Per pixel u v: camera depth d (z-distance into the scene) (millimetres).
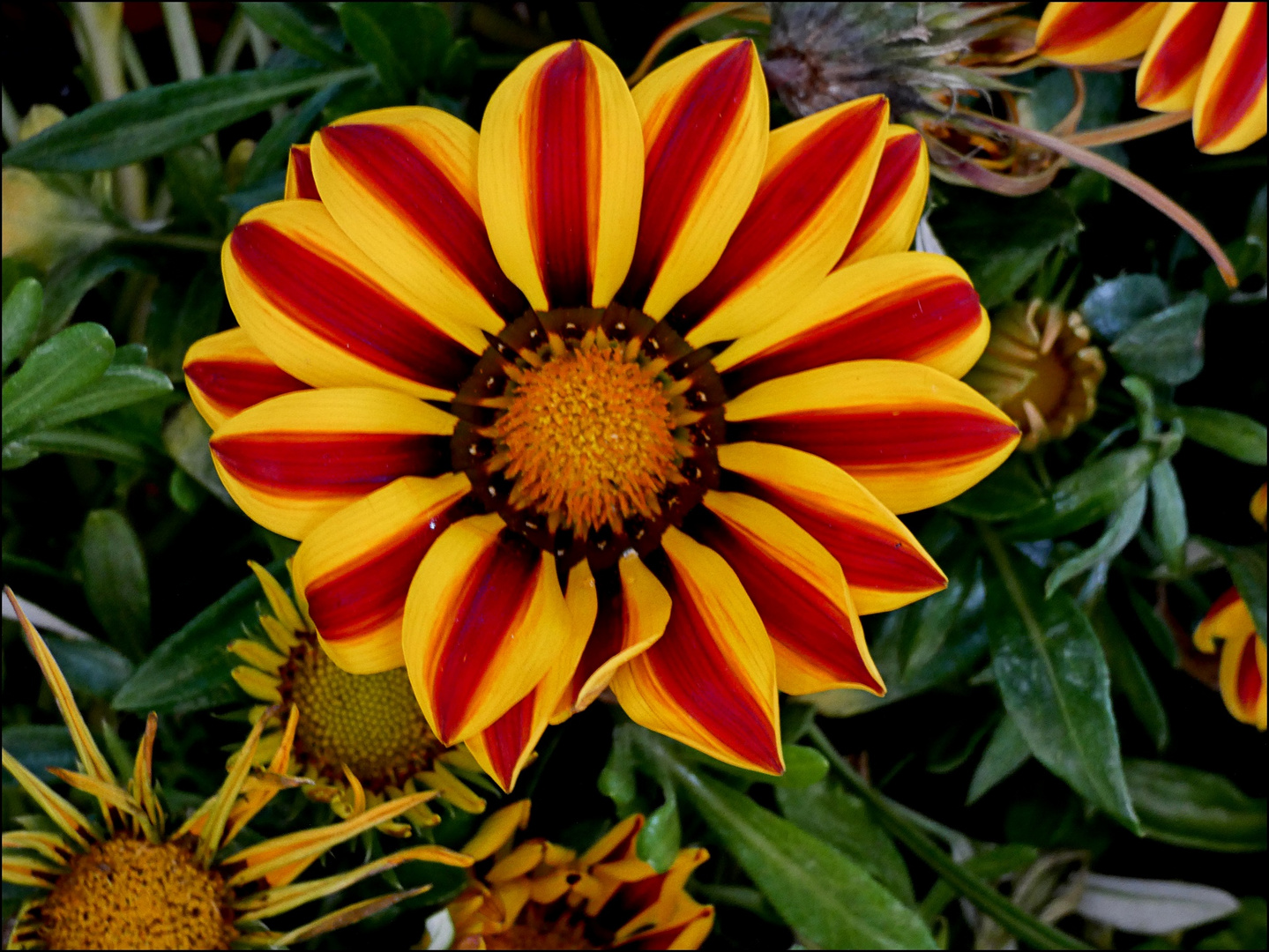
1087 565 271
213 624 257
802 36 249
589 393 235
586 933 272
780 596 226
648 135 223
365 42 265
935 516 275
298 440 222
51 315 276
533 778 265
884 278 224
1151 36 249
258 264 221
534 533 238
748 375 234
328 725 253
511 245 224
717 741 220
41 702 278
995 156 268
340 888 243
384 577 224
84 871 245
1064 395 271
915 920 267
